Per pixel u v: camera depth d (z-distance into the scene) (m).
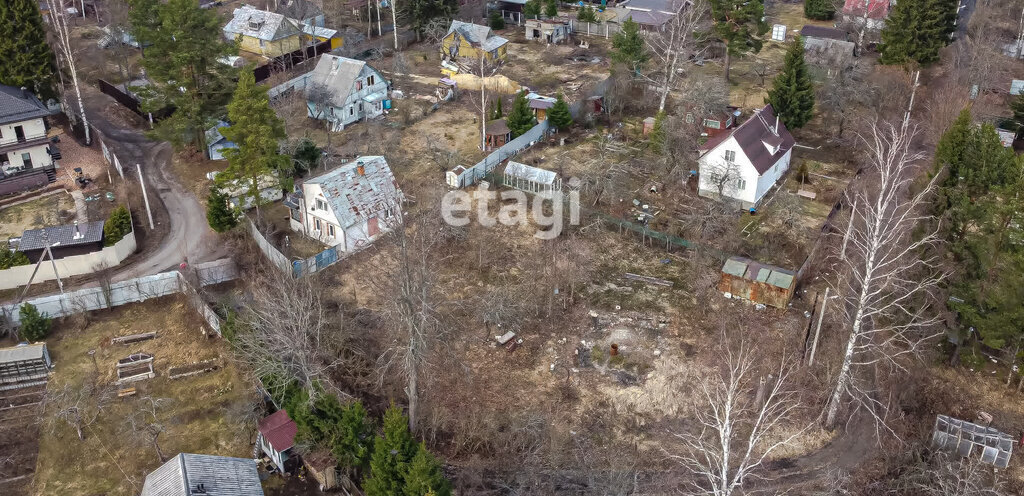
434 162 74.75
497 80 88.62
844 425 48.38
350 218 61.62
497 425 48.00
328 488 43.91
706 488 44.31
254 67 87.75
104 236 60.50
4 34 73.38
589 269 60.94
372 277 59.59
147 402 48.97
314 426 43.59
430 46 103.69
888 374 50.78
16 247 59.97
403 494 38.47
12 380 50.78
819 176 73.38
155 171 73.19
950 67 83.81
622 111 84.88
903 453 46.25
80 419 47.56
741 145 66.38
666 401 50.00
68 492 43.53
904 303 51.56
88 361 52.31
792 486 44.59
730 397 36.66
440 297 57.69
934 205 52.12
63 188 69.50
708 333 54.81
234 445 46.50
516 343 54.03
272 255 59.84
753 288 56.97
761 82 92.62
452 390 50.47
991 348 53.75
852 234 58.44
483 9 112.94
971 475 42.81
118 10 96.69
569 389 50.72
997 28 98.69
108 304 56.22
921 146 74.19
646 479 45.00
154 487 38.47
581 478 45.00
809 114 77.00
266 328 47.69
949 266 50.00
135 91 72.50
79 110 81.88
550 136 80.00
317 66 84.50
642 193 70.44
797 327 54.41
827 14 111.56
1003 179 51.12
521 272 60.66
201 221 66.06
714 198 68.38
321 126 82.31
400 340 51.53
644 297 58.34
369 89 83.69
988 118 75.12
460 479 44.56
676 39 91.19
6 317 53.72
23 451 46.06
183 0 68.50
